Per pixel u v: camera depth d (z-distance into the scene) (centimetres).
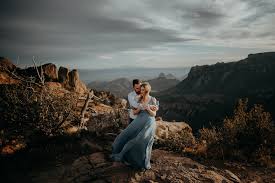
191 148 802
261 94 12862
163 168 590
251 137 776
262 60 18950
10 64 1705
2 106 838
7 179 574
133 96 579
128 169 575
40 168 627
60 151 726
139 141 552
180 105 15362
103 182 527
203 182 537
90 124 960
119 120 988
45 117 842
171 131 1107
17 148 742
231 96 15200
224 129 797
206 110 13162
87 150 736
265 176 615
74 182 543
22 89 908
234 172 631
